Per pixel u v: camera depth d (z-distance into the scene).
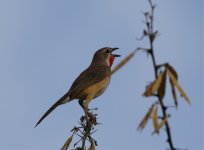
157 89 4.36
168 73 4.40
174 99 4.41
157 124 4.22
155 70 4.36
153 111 4.31
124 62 4.20
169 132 4.25
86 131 8.03
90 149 7.97
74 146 7.95
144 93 4.32
